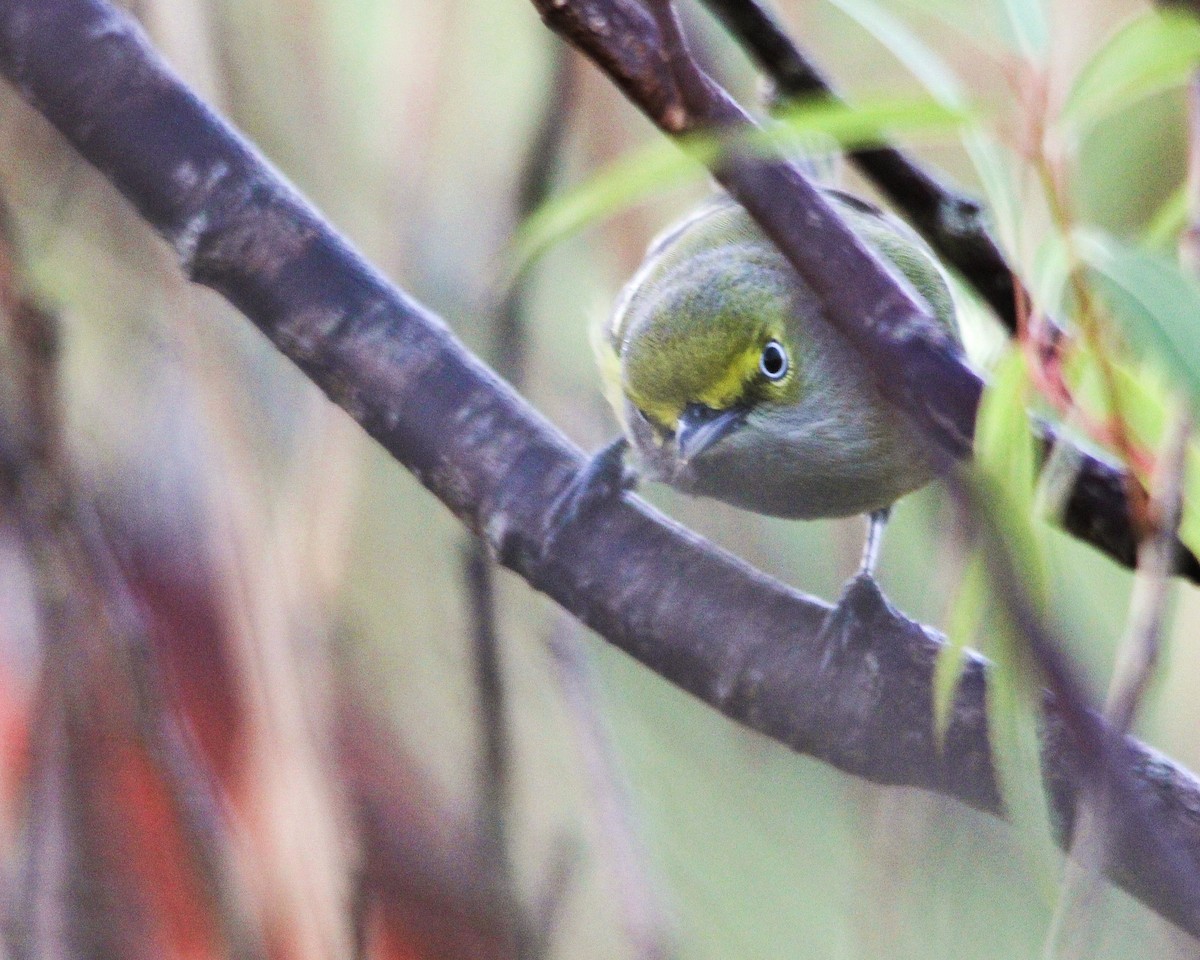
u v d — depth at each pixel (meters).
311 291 3.33
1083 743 2.66
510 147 3.42
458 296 3.42
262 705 3.38
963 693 3.31
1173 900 3.07
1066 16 3.34
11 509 3.37
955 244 3.33
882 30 3.27
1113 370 3.27
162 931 3.37
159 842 3.37
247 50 3.44
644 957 3.38
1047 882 3.27
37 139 3.40
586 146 3.43
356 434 3.40
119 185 3.32
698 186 3.47
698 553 3.33
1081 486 3.31
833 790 3.47
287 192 3.32
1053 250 3.27
